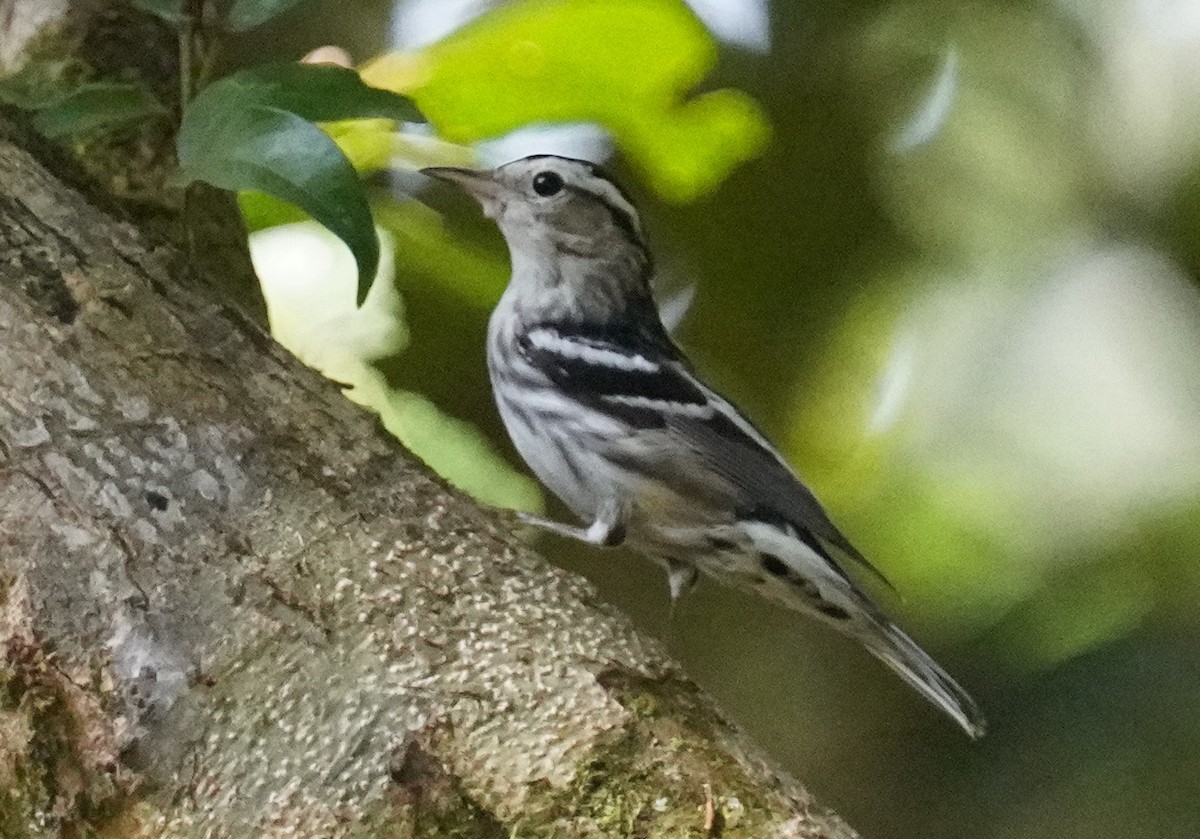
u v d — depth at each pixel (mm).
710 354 3688
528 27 3617
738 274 3682
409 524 3551
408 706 3539
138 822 3537
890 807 3680
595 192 3643
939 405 3709
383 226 3641
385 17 3654
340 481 3551
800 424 3697
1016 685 3682
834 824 3541
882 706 3688
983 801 3674
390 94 3561
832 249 3682
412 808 3535
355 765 3537
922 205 3689
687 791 3537
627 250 3646
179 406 3549
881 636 3623
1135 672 3672
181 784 3537
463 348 3660
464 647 3543
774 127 3672
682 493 3627
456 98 3625
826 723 3689
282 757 3537
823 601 3625
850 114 3678
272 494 3547
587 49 3623
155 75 3592
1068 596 3693
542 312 3639
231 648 3541
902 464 3707
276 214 3629
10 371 3543
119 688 3539
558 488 3635
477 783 3537
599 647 3547
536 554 3555
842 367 3695
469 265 3646
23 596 3539
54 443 3543
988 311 3707
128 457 3545
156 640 3539
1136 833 3658
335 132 3625
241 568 3543
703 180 3646
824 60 3674
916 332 3703
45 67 3590
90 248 3553
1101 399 3711
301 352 3652
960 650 3691
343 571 3545
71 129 3568
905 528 3705
